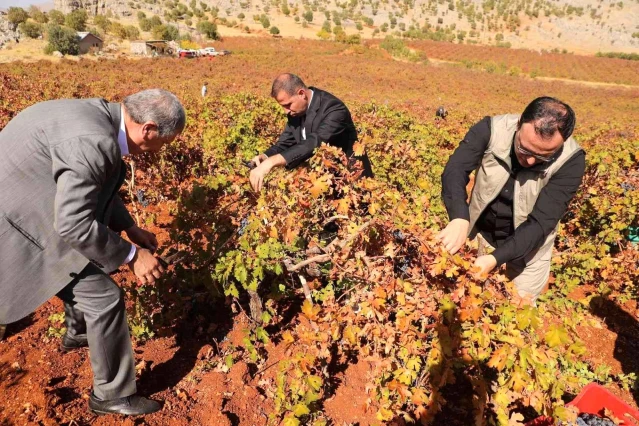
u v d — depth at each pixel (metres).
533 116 2.32
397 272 2.78
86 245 2.11
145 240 3.09
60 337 3.33
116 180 2.40
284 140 3.95
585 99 49.56
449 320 2.27
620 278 4.98
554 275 5.39
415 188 7.02
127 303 3.49
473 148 2.89
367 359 2.68
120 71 43.94
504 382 2.37
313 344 2.92
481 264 2.50
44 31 68.12
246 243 2.96
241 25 114.38
